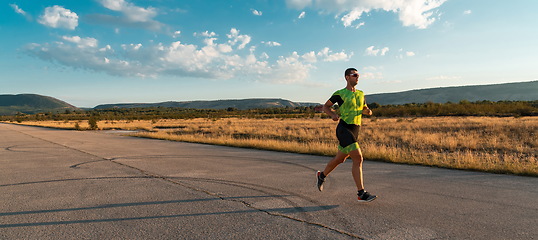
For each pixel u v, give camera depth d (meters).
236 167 7.27
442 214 3.49
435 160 7.90
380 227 3.10
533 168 6.25
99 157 9.38
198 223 3.29
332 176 5.94
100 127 41.38
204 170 6.84
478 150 12.65
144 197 4.42
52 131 31.45
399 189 4.77
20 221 3.38
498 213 3.50
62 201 4.22
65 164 7.88
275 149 11.48
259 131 26.00
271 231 3.03
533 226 3.08
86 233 3.03
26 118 132.12
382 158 8.29
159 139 18.59
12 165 7.77
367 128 26.36
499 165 6.75
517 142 14.22
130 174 6.36
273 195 4.48
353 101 3.92
